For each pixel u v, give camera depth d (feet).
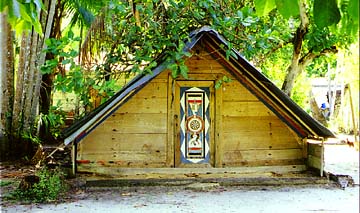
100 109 19.16
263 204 16.44
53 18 29.94
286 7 4.31
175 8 20.63
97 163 20.58
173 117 21.03
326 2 4.12
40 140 29.91
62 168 20.27
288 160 21.83
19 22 6.68
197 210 15.51
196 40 19.49
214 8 21.61
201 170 21.02
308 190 18.85
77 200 16.89
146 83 20.07
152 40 20.33
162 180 19.52
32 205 16.12
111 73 21.77
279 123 21.71
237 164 21.31
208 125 21.25
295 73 31.71
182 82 21.03
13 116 28.66
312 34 28.96
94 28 26.30
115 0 21.75
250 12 20.54
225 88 21.27
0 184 19.88
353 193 18.28
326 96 64.49
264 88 20.66
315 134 20.63
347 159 30.40
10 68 29.01
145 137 20.92
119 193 18.08
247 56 22.41
